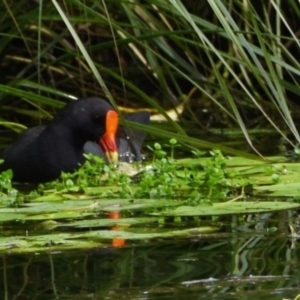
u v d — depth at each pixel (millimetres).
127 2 9719
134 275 4777
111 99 6805
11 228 6125
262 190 7512
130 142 9859
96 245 5527
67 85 13086
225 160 8641
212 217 6414
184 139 8469
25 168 8883
